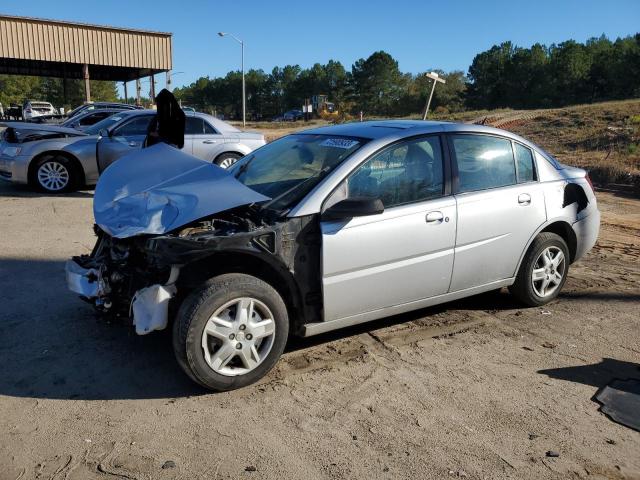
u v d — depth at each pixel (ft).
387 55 334.65
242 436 10.47
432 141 14.65
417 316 16.56
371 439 10.46
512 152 16.25
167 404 11.54
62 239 24.03
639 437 10.68
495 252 15.57
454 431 10.75
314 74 397.80
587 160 50.42
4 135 35.47
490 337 15.14
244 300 11.84
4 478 9.16
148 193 12.89
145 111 35.83
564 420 11.19
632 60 240.73
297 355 13.85
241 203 12.02
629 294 18.83
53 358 13.39
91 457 9.76
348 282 13.05
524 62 281.95
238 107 454.40
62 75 137.39
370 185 13.47
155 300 11.48
